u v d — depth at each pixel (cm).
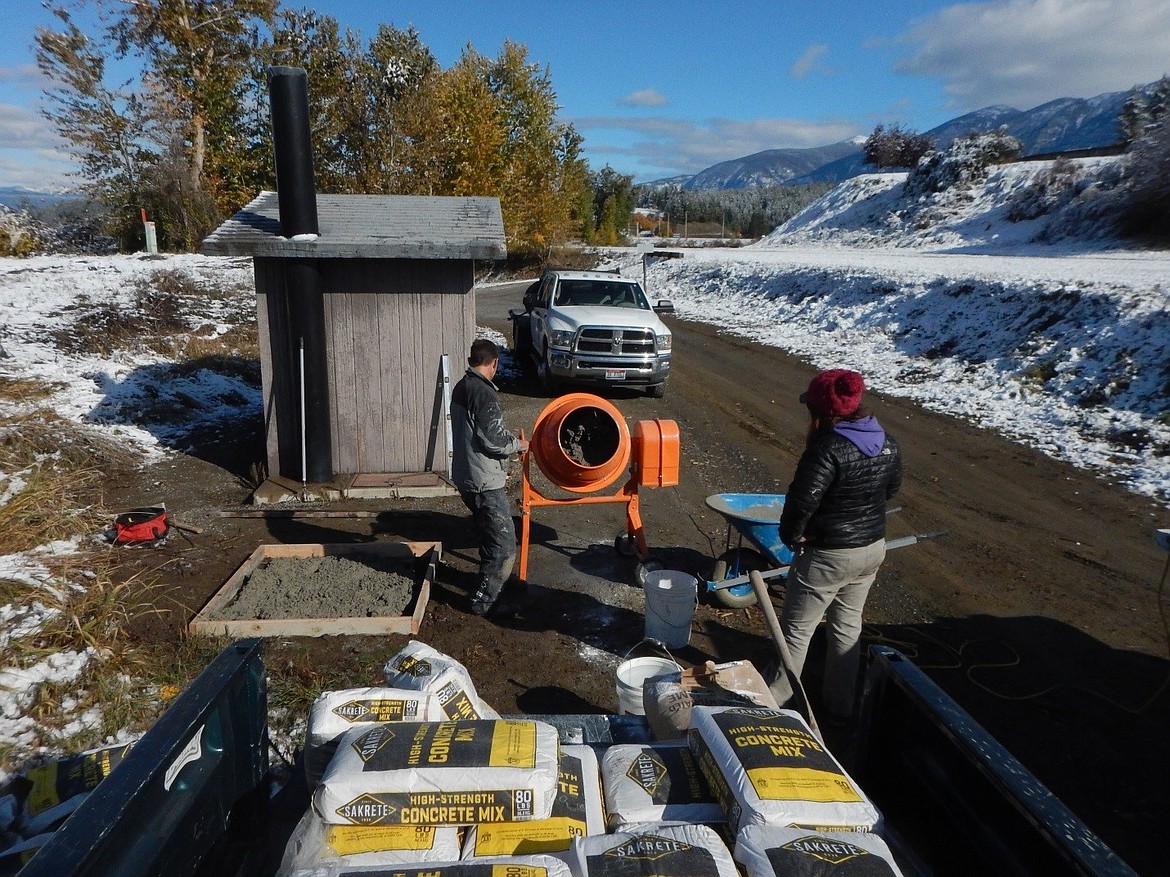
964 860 202
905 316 1538
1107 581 565
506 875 165
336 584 509
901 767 237
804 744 208
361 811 188
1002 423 993
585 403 512
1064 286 1270
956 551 614
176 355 1134
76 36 2314
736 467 826
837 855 169
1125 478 786
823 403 338
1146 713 405
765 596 326
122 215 2466
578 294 1242
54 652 398
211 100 2508
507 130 3225
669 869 165
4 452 667
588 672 426
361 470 745
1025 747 374
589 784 211
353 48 2467
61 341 1057
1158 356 986
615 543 598
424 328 721
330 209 760
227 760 216
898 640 477
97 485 696
